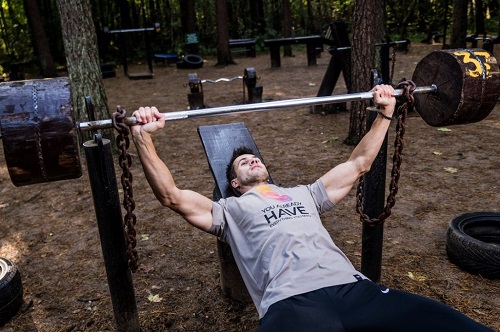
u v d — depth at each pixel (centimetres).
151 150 211
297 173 509
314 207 235
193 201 223
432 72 260
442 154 541
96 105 556
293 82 1093
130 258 216
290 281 196
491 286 291
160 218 418
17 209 460
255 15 2067
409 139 606
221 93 1016
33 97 188
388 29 2108
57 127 187
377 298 187
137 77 1326
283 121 739
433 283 298
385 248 345
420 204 414
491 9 2194
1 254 373
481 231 338
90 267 345
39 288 321
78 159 196
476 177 467
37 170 192
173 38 1983
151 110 211
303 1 2261
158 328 272
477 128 636
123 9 1741
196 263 340
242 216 225
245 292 286
